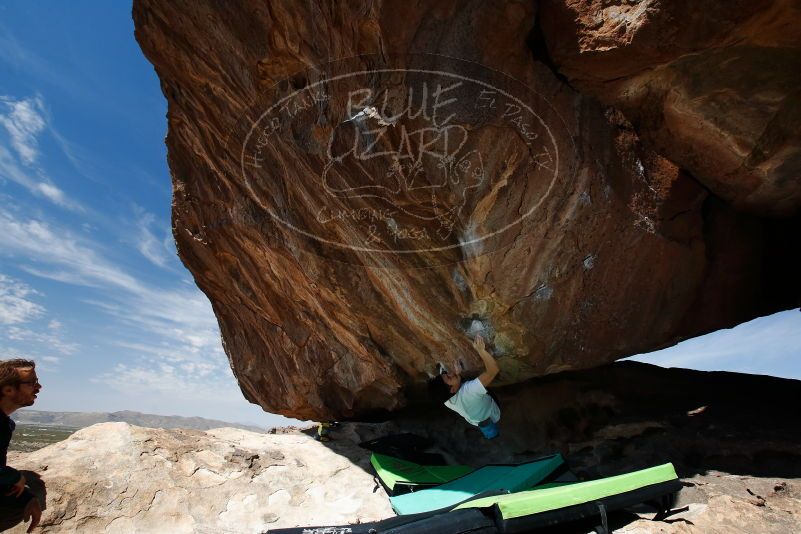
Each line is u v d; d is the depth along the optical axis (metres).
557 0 3.01
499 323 3.97
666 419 4.65
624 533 2.93
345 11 2.95
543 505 2.95
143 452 4.29
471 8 2.94
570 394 5.34
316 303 4.94
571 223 3.52
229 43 3.63
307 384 5.80
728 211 4.07
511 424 5.38
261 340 6.31
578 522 3.07
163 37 4.04
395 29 2.88
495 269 3.65
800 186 3.57
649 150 3.63
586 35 2.94
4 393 2.76
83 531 3.46
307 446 5.37
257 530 3.78
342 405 5.72
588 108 3.38
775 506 3.12
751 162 3.32
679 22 2.59
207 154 4.75
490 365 4.03
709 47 2.66
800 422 4.18
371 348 4.85
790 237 4.34
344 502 4.22
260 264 5.23
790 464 3.65
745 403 4.71
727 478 3.59
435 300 4.14
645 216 3.67
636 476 3.25
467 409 4.37
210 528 3.72
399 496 4.16
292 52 3.38
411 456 5.23
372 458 5.01
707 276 4.22
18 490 2.82
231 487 4.18
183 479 4.12
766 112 3.00
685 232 3.89
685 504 3.26
